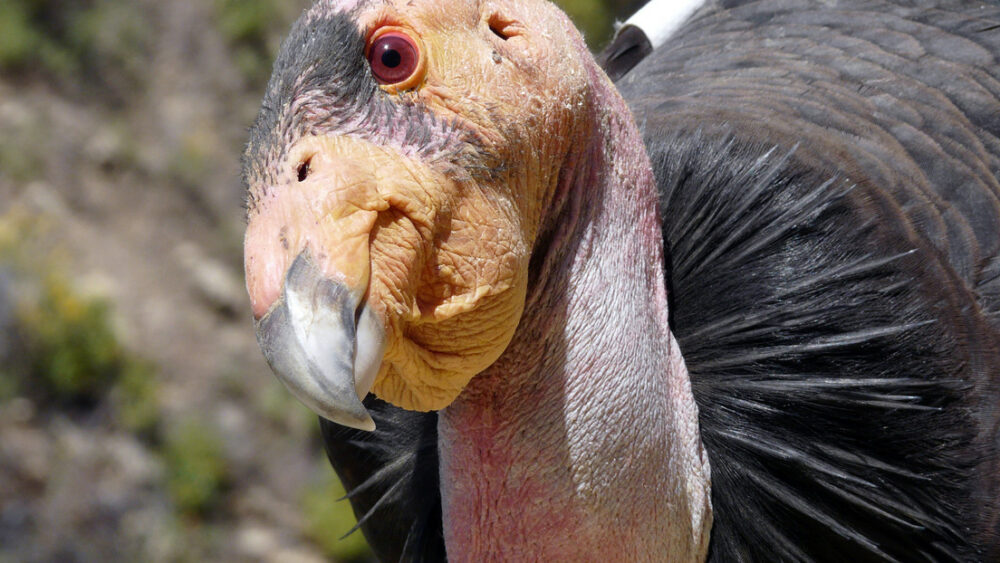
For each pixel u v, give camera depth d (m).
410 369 1.48
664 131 1.60
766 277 1.55
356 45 1.46
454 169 1.47
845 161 1.57
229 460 3.36
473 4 1.48
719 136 1.58
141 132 4.00
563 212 1.51
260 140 1.46
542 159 1.50
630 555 1.52
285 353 1.43
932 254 1.55
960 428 1.54
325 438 1.67
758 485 1.54
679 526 1.53
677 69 1.70
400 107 1.46
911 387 1.54
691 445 1.53
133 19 4.22
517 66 1.49
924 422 1.54
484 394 1.52
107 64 4.13
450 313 1.47
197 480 3.29
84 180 3.87
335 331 1.43
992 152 1.60
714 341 1.55
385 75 1.47
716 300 1.55
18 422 3.36
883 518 1.54
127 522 3.22
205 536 3.23
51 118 3.99
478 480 1.52
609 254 1.52
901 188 1.57
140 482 3.30
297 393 1.43
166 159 3.93
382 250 1.45
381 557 1.68
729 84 1.65
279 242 1.44
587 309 1.51
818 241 1.55
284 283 1.44
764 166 1.56
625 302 1.52
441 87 1.47
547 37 1.50
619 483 1.51
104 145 3.93
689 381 1.54
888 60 1.65
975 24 1.67
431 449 1.59
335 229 1.44
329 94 1.46
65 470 3.29
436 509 1.59
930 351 1.54
